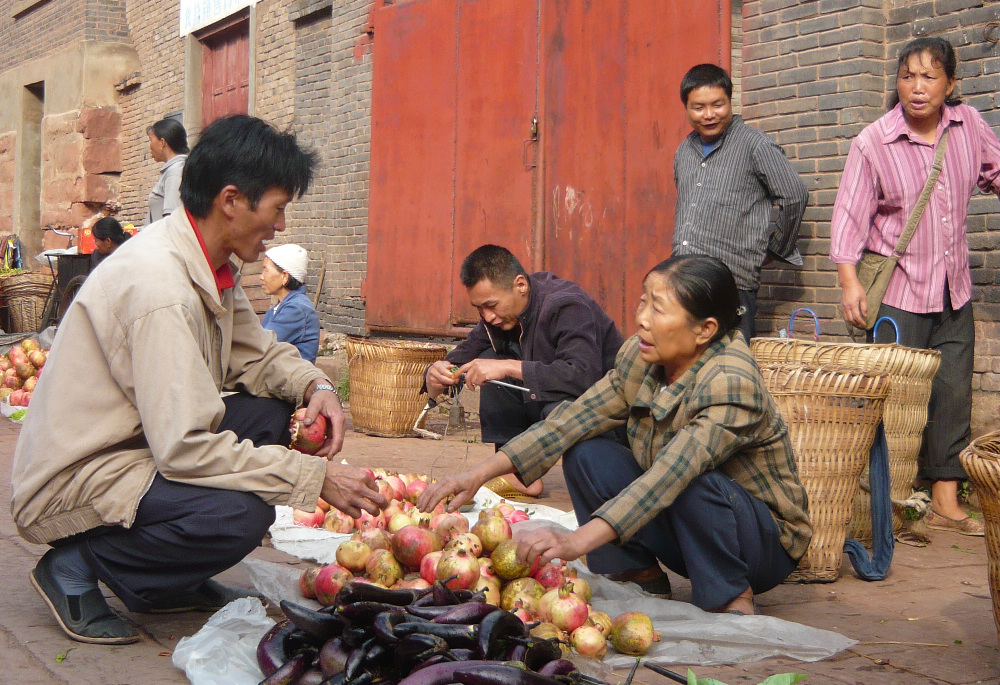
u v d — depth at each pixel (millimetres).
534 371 4602
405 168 9195
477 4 8383
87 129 15180
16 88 17406
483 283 4691
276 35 11422
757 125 6164
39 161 17547
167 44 13891
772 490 3238
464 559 2949
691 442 2988
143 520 2791
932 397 5027
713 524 3082
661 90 6820
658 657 2850
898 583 3887
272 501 2826
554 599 2855
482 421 5262
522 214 8023
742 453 3234
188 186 2840
